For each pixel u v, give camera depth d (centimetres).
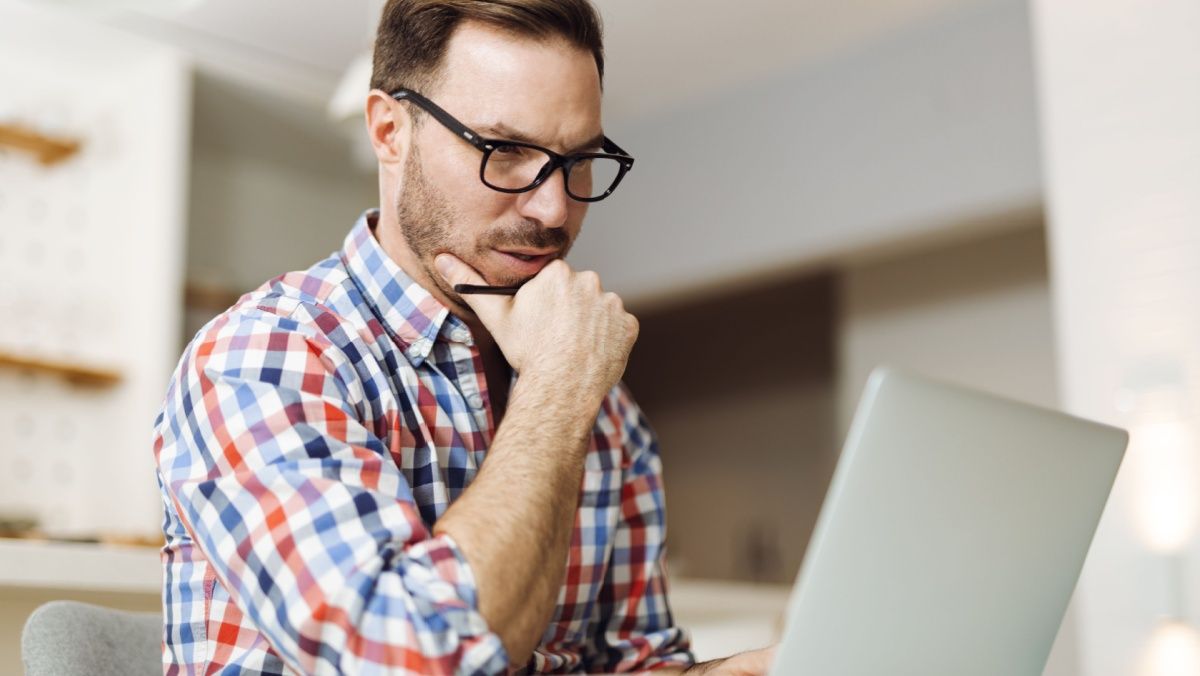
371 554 94
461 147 118
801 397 638
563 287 115
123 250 374
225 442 103
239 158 454
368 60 279
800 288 579
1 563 177
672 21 389
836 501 82
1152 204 267
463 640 92
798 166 427
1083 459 98
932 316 471
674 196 467
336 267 127
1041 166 362
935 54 392
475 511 98
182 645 111
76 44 365
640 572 142
